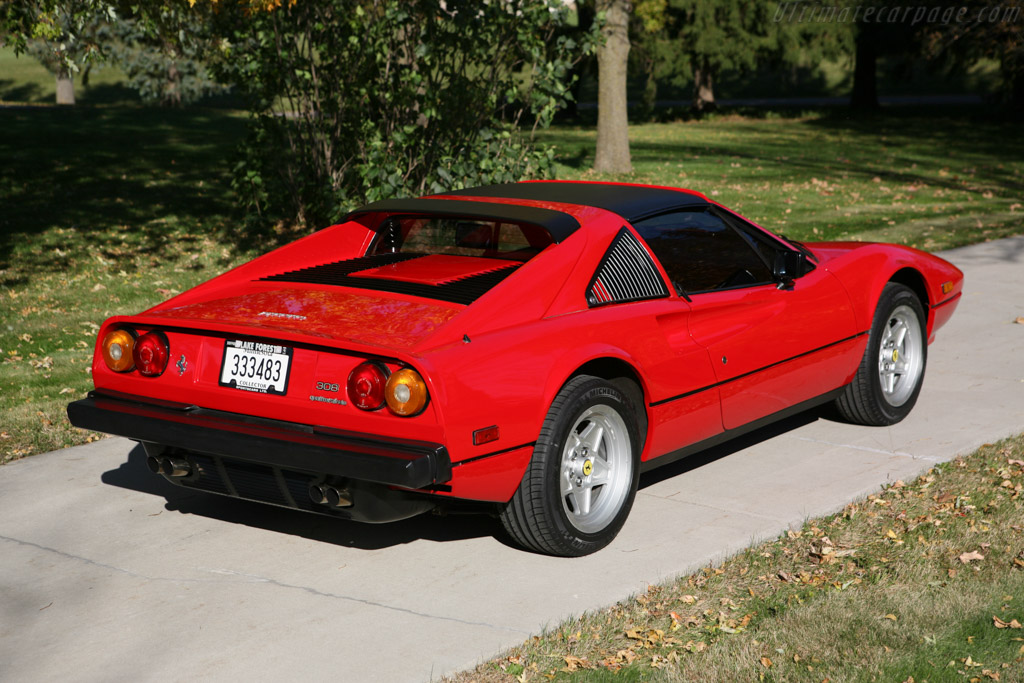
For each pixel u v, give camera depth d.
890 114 43.03
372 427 3.65
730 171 22.38
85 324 8.88
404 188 11.15
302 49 12.11
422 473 3.52
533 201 4.73
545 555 4.20
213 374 3.97
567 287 4.16
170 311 4.27
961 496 4.71
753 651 3.44
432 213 4.72
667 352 4.41
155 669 3.36
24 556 4.27
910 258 5.98
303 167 13.16
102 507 4.80
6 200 15.98
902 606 3.72
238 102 45.88
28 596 3.90
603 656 3.43
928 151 27.67
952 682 3.23
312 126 12.62
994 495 4.76
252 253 12.36
